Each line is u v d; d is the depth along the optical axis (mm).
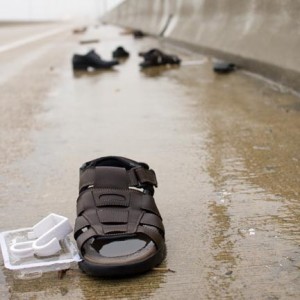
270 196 1082
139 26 7539
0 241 913
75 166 1303
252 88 2154
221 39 2971
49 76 3027
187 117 1736
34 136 1590
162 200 1091
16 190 1173
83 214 866
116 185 901
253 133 1495
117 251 816
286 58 1982
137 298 783
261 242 913
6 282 828
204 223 987
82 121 1765
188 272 837
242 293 785
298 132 1473
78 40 6883
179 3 4605
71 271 841
